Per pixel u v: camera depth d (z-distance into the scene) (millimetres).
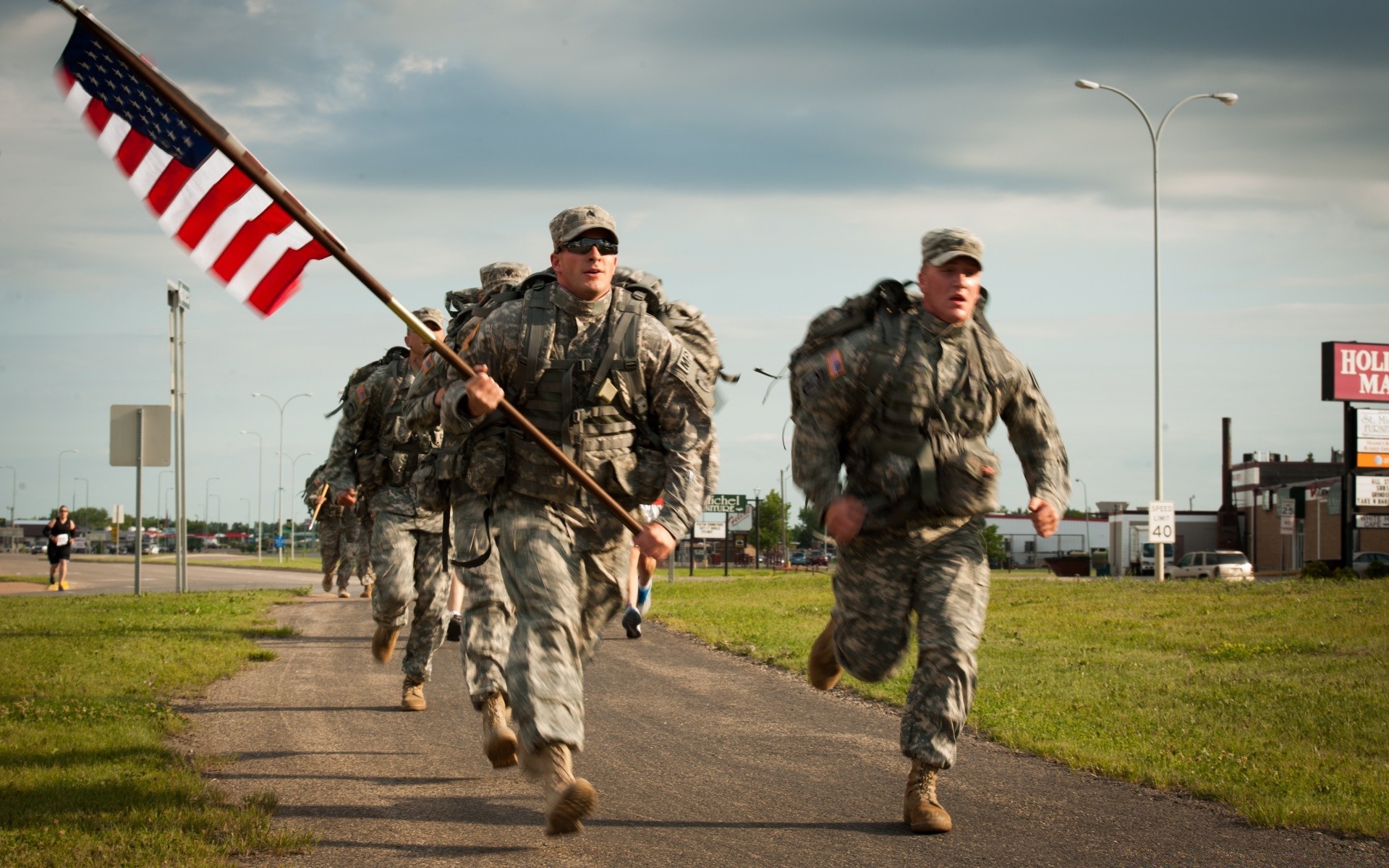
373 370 7547
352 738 6570
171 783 5168
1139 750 6113
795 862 4305
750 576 40312
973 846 4527
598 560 4766
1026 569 81750
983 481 4793
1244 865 4266
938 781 5621
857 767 5938
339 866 4215
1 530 142625
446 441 5320
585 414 4695
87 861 4008
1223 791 5238
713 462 4859
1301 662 9602
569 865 4242
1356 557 45344
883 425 4820
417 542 7547
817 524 4980
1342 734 6461
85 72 4641
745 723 7188
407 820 4844
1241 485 81562
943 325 4875
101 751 5863
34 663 8961
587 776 5715
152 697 7711
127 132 4715
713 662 10188
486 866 4227
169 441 20656
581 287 4715
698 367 4875
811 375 4852
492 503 4797
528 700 4281
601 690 8539
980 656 10297
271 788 5375
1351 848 4477
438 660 10039
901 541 4867
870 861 4312
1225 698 7715
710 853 4410
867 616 4949
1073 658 10148
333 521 19359
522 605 4504
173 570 45281
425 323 7703
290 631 12219
